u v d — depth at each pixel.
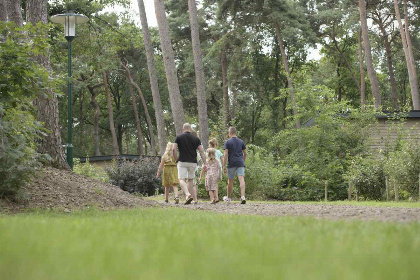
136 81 56.91
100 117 62.53
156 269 1.95
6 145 8.36
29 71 8.49
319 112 20.42
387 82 60.72
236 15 40.78
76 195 10.33
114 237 3.37
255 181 19.38
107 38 38.06
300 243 2.97
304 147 20.05
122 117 59.09
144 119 60.09
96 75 50.47
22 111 8.98
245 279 1.72
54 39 30.97
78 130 60.28
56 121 12.98
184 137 12.73
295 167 19.59
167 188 14.13
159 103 28.06
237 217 6.26
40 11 13.67
